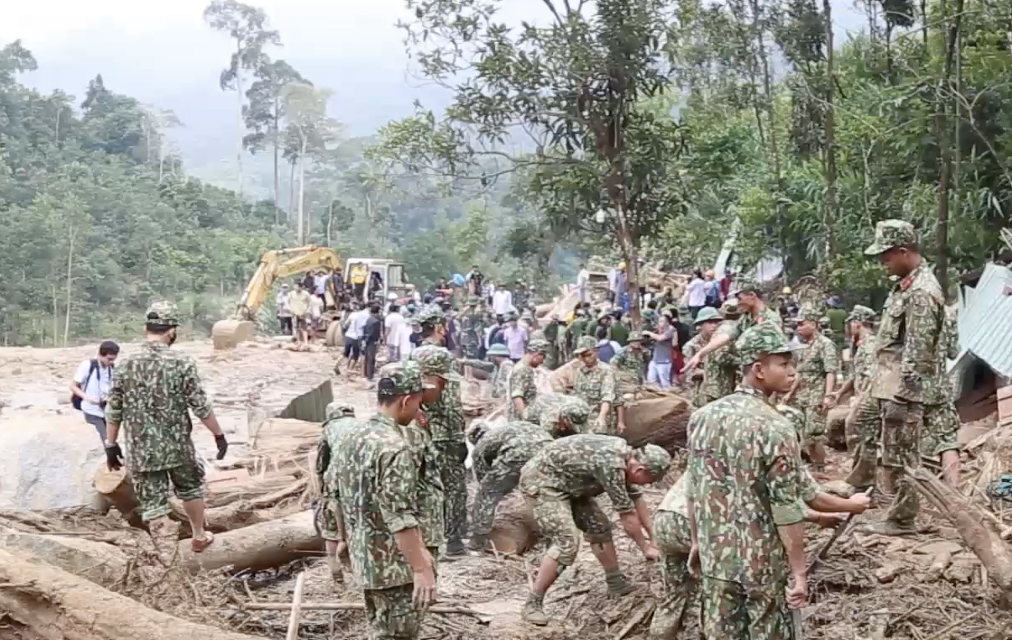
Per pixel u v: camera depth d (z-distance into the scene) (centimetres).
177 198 6019
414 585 519
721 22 2142
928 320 696
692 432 496
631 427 1155
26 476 900
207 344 2972
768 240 2294
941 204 1532
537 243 2162
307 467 1073
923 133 1873
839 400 1216
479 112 1507
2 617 612
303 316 2883
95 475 862
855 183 2072
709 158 2586
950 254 1812
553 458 670
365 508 528
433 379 670
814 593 665
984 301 1326
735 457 474
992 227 1806
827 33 1977
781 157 2470
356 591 711
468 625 684
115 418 768
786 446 466
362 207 7019
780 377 482
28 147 5844
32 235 4641
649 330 1844
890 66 2173
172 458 764
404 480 516
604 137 1506
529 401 1049
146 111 7594
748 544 472
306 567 802
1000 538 607
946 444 720
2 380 2136
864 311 1078
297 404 1548
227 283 5522
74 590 611
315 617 691
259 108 7950
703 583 489
